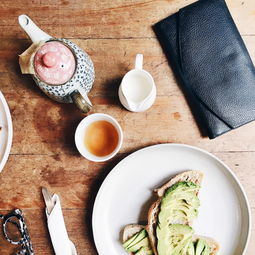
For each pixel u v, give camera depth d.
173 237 0.74
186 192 0.74
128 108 0.75
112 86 0.77
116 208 0.77
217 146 0.77
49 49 0.67
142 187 0.77
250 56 0.77
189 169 0.76
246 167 0.76
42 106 0.78
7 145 0.75
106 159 0.72
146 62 0.77
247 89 0.75
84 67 0.69
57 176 0.78
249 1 0.76
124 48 0.77
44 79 0.68
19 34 0.78
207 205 0.76
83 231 0.78
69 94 0.71
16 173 0.78
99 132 0.76
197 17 0.75
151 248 0.76
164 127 0.77
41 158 0.78
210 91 0.75
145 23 0.77
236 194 0.75
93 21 0.77
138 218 0.77
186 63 0.75
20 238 0.78
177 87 0.77
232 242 0.76
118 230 0.77
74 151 0.78
